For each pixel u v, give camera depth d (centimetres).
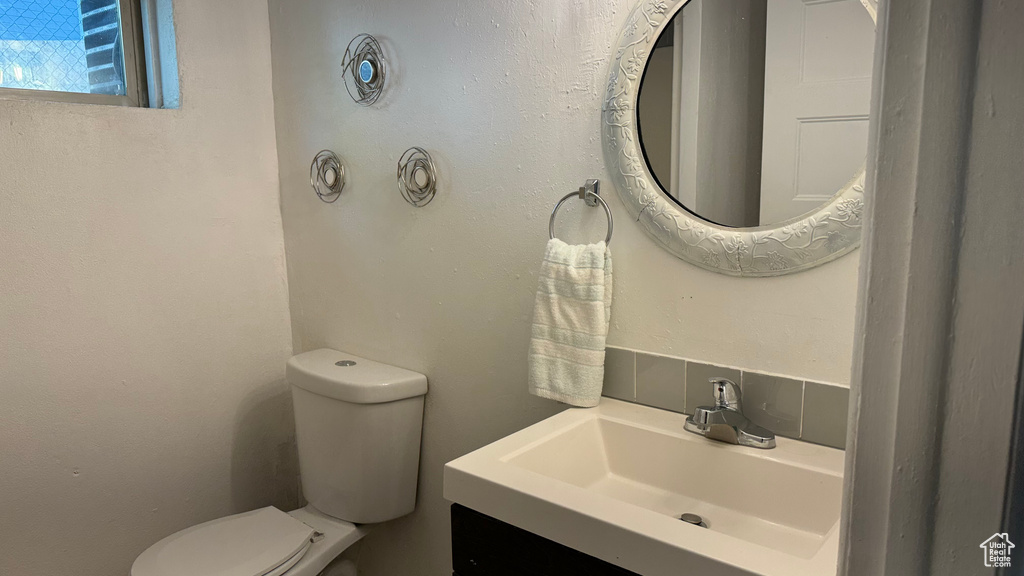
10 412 165
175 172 187
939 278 36
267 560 153
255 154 204
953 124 35
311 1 189
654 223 129
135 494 188
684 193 125
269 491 217
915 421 38
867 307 39
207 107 192
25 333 166
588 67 136
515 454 114
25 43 176
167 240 188
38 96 176
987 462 36
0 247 160
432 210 169
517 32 146
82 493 178
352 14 179
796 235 113
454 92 159
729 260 121
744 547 83
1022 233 33
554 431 124
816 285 115
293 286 213
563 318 135
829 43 107
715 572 81
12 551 168
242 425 208
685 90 123
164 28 188
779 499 111
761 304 121
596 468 130
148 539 191
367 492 172
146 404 188
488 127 154
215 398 201
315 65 191
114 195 177
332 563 177
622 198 133
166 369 191
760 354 122
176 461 195
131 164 179
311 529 167
